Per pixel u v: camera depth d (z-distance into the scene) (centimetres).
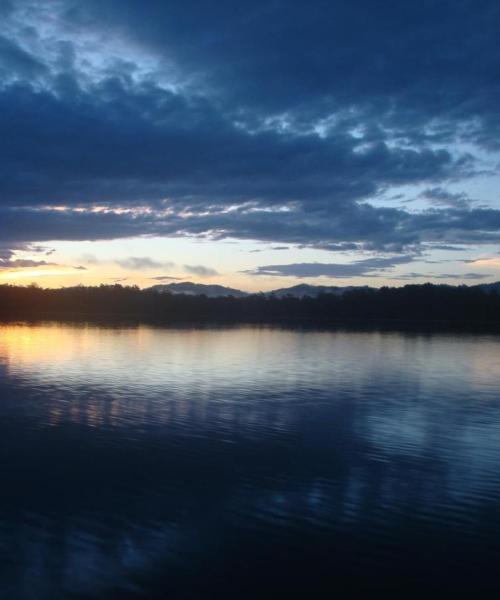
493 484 1062
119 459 1191
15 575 724
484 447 1312
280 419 1570
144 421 1524
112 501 963
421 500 980
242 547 804
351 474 1112
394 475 1108
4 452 1234
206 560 766
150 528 861
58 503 952
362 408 1728
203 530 855
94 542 813
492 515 921
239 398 1862
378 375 2464
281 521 891
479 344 4247
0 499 968
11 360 2847
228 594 689
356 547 809
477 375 2508
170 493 1002
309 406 1748
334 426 1495
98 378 2266
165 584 709
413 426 1508
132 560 765
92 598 677
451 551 802
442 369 2708
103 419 1544
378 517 909
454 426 1511
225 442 1330
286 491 1017
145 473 1105
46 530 849
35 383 2127
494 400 1886
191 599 679
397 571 747
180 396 1884
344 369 2655
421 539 834
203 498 980
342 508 944
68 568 742
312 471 1127
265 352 3400
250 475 1100
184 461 1181
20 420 1523
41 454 1222
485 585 718
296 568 750
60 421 1516
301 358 3098
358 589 704
